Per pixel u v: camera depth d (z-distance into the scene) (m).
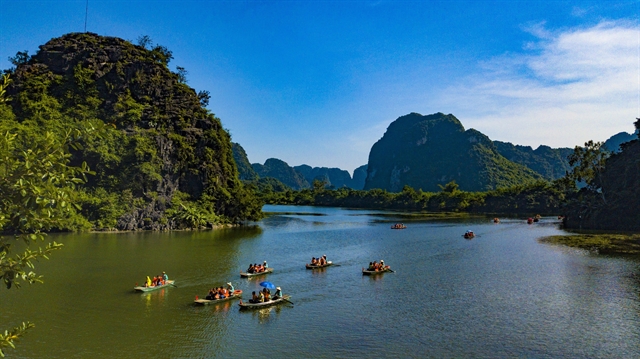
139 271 54.31
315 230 108.75
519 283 48.97
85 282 48.41
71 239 82.31
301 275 53.94
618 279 50.31
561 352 30.36
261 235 96.06
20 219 11.80
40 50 122.31
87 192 97.44
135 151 102.25
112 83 116.56
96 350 30.30
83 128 13.07
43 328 34.19
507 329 34.59
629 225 105.56
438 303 41.62
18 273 12.04
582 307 39.94
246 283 49.38
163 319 36.69
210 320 36.62
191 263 60.31
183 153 113.75
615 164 119.19
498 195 199.38
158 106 119.69
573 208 119.88
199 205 113.88
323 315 38.22
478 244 80.94
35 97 107.62
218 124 132.00
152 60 128.38
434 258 65.88
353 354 30.17
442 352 30.44
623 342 31.91
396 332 34.12
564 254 67.69
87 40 125.88
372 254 69.94
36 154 12.04
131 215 99.50
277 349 30.97
